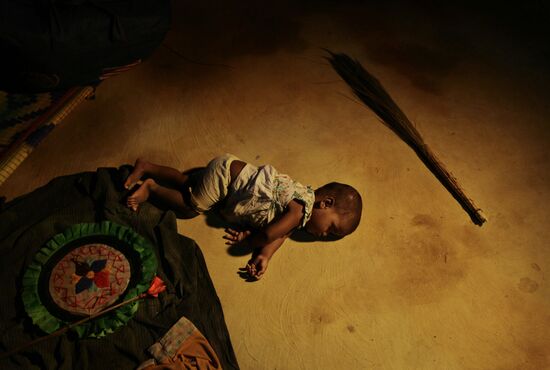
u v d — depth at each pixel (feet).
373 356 7.59
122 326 7.27
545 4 11.96
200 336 7.23
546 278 8.41
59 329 7.06
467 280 8.31
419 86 10.59
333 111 10.10
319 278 8.18
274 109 10.02
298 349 7.56
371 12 11.67
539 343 7.82
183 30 10.96
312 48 10.97
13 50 8.19
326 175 9.29
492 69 10.95
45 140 9.19
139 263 7.61
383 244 8.58
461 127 10.07
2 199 8.49
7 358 6.88
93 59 8.96
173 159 9.23
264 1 11.61
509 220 8.98
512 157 9.75
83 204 8.20
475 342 7.77
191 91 10.11
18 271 7.52
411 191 9.18
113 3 8.87
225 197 8.04
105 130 9.43
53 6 8.27
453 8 11.88
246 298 7.91
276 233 7.55
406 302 8.06
